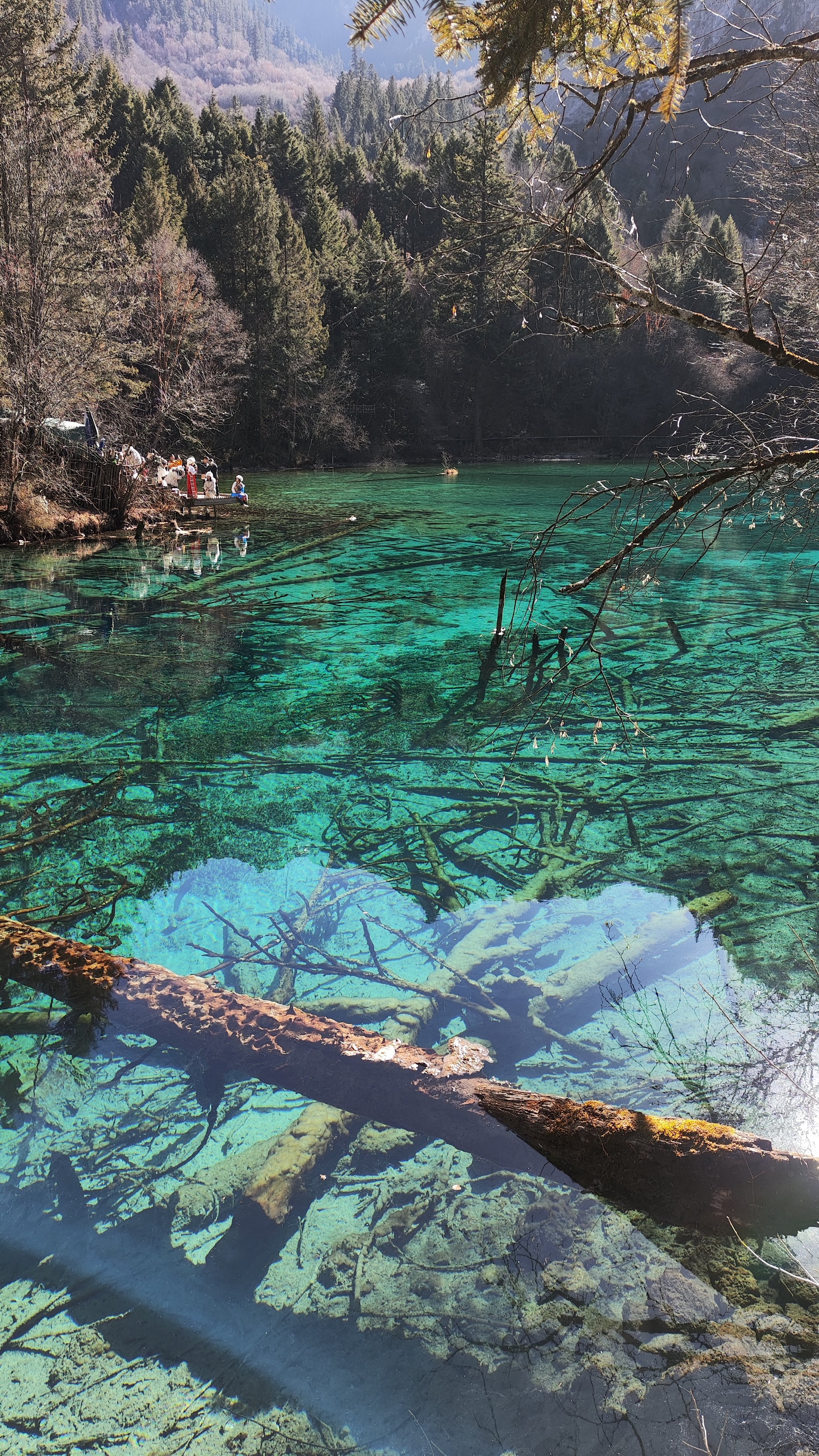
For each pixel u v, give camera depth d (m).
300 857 5.96
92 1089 3.76
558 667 10.18
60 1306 2.79
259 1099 3.70
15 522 19.73
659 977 4.54
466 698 9.20
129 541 20.53
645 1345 2.53
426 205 2.74
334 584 15.33
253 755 7.72
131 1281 2.87
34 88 25.41
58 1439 2.39
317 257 53.09
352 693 9.38
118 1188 3.25
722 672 9.82
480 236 2.56
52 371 20.73
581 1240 2.91
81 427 22.94
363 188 55.28
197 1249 2.99
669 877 5.57
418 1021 4.13
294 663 10.57
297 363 48.28
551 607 13.34
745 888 5.40
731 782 6.98
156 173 46.56
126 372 31.83
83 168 25.91
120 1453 2.35
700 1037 4.01
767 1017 4.12
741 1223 2.86
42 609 13.52
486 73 2.08
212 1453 2.34
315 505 28.30
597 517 22.56
